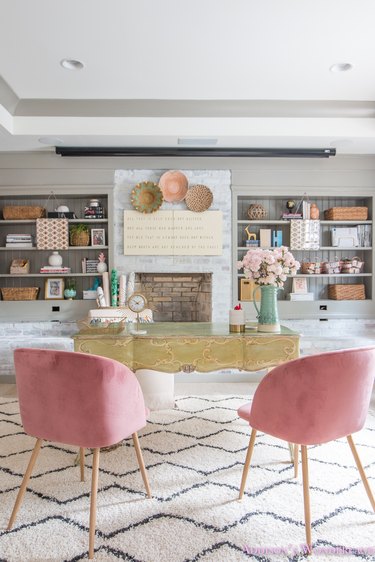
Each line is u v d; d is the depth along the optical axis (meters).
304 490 1.84
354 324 5.29
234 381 4.54
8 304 5.06
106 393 1.85
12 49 3.21
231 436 3.01
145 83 3.83
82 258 5.39
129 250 5.06
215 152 4.85
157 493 2.22
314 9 2.73
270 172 5.12
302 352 4.71
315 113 4.37
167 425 3.22
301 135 4.40
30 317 5.07
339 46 3.20
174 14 2.78
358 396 1.97
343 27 2.94
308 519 1.79
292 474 2.44
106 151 4.79
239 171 5.11
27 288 5.11
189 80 3.79
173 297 5.67
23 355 1.90
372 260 5.31
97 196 5.23
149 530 1.90
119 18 2.82
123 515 2.02
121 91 4.00
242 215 5.47
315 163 5.16
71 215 5.17
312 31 2.99
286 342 2.82
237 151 4.85
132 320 4.17
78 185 5.03
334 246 5.33
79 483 2.34
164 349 2.77
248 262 2.90
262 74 3.68
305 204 5.22
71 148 4.75
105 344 2.75
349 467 2.52
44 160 5.01
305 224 5.16
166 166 5.06
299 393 1.87
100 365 1.82
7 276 5.23
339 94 4.10
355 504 2.11
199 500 2.15
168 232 5.08
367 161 5.19
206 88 3.95
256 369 2.81
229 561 1.70
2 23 2.86
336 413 1.91
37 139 4.46
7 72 3.60
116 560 1.71
